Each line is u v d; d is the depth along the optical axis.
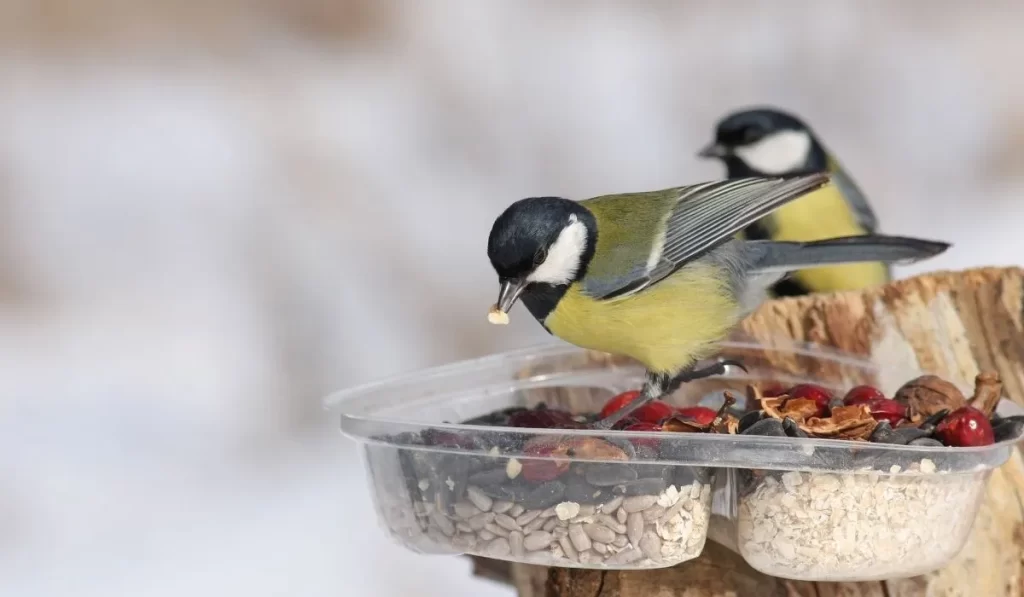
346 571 9.46
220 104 13.68
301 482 10.48
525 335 11.70
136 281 12.14
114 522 9.89
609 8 14.72
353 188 12.95
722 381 6.84
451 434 5.22
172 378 11.28
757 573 5.60
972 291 6.60
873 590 5.58
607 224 6.12
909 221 12.23
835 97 13.66
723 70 13.96
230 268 12.37
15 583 9.22
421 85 14.01
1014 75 13.65
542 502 5.16
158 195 12.86
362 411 6.03
